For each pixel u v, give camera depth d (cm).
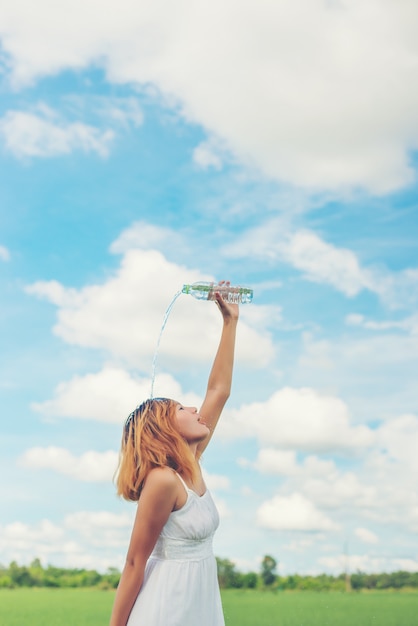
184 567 314
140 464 322
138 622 308
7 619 2309
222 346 388
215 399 377
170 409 336
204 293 391
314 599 2694
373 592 3134
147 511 312
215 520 329
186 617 310
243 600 2708
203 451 371
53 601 2691
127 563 317
